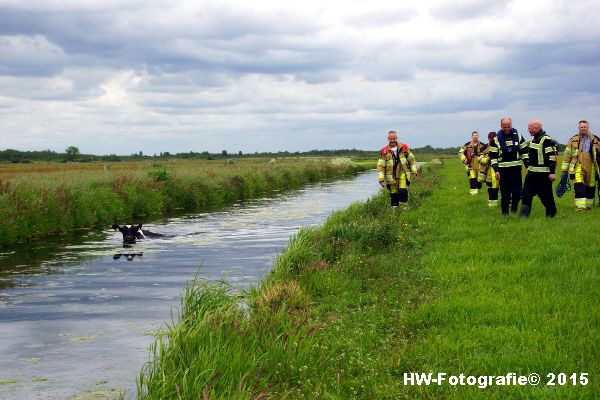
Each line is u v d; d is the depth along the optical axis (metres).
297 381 6.39
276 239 19.73
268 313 8.34
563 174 18.52
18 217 20.55
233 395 5.66
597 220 16.06
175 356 6.64
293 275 11.68
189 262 15.59
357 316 8.92
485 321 8.05
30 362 7.97
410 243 14.51
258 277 13.26
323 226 19.00
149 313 10.46
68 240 20.58
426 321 8.28
